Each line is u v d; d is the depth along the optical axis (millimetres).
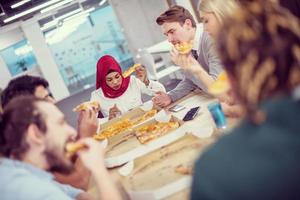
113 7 9922
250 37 649
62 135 1268
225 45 676
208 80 2057
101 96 3404
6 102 2080
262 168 595
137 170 1589
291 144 594
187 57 2086
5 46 10727
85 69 11852
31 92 2107
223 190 618
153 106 2648
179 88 2646
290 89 649
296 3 2578
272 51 632
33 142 1215
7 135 1205
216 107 1644
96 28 11523
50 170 1316
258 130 639
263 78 640
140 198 1329
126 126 2326
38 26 10508
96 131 2475
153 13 9836
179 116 2131
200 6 2025
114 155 1867
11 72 10953
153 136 1876
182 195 1265
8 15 7098
